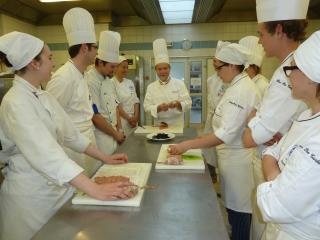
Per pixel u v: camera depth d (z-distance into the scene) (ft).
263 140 3.75
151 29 16.74
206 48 16.62
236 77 5.06
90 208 3.15
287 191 2.29
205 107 17.10
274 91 3.56
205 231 2.67
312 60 2.23
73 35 5.59
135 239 2.56
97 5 14.06
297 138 2.61
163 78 9.40
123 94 10.00
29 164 3.74
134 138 6.68
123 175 4.03
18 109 3.40
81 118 5.80
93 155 4.58
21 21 14.11
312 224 2.44
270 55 3.89
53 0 11.98
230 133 4.80
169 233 2.64
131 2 11.12
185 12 12.63
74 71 5.62
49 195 3.81
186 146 4.85
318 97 2.43
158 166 4.41
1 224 3.94
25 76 3.73
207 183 3.84
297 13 3.48
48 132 3.45
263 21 3.73
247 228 5.45
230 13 15.97
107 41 7.34
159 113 8.89
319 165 2.18
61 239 2.60
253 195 4.99
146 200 3.34
